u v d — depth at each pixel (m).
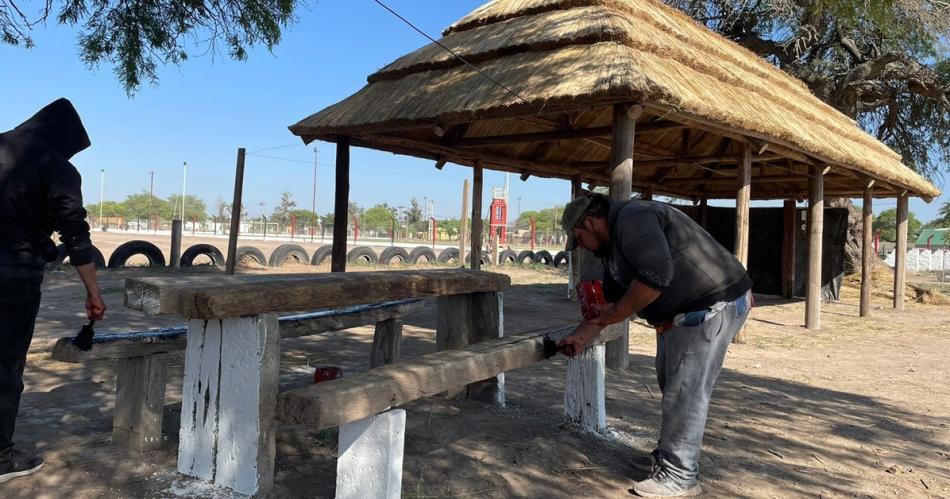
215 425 3.18
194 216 95.62
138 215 95.94
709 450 4.20
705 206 16.86
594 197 3.28
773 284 16.36
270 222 72.50
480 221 11.65
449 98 7.44
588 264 5.66
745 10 18.12
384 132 8.32
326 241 46.91
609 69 6.29
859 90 17.94
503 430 4.32
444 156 11.02
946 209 49.19
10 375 3.10
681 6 18.72
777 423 4.92
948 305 15.88
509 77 7.17
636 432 4.47
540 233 79.69
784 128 7.91
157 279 3.12
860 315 12.97
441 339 4.87
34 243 3.10
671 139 11.50
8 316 3.04
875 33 16.89
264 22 8.15
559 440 4.16
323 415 2.51
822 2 9.73
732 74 8.61
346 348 7.16
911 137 20.62
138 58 8.39
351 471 2.87
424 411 4.68
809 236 10.58
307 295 3.23
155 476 3.28
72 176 3.09
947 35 15.42
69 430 4.00
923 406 5.64
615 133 6.36
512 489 3.40
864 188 12.86
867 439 4.59
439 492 3.30
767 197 16.95
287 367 6.01
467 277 4.48
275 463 3.54
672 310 3.27
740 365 7.34
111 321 8.40
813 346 9.00
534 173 12.81
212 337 3.19
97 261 15.66
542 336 4.07
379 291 3.72
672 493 3.37
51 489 3.10
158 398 3.66
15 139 3.04
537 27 7.98
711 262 3.21
